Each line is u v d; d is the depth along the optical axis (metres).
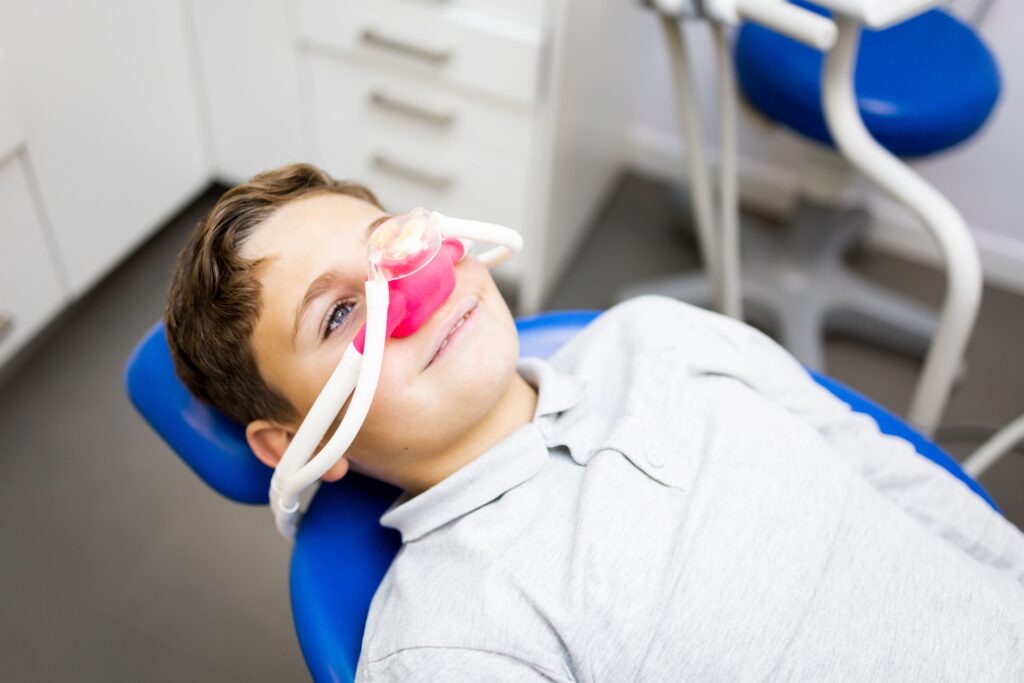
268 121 1.62
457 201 1.59
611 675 0.71
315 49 1.48
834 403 0.94
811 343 1.64
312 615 0.79
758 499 0.78
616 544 0.74
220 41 1.53
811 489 0.79
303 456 0.71
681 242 1.91
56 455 1.45
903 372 1.68
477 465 0.77
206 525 1.39
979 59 1.42
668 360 0.90
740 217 1.95
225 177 1.76
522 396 0.85
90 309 1.65
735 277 1.45
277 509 0.79
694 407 0.85
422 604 0.73
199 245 0.77
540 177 1.48
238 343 0.76
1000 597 0.77
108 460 1.45
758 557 0.75
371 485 0.90
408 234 0.69
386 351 0.72
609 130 1.78
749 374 0.92
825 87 1.06
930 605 0.75
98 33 1.35
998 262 1.86
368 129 1.56
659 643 0.71
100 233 1.51
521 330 1.04
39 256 1.39
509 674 0.69
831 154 1.48
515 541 0.75
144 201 1.59
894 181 1.10
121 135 1.48
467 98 1.43
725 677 0.71
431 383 0.73
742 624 0.72
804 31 0.94
